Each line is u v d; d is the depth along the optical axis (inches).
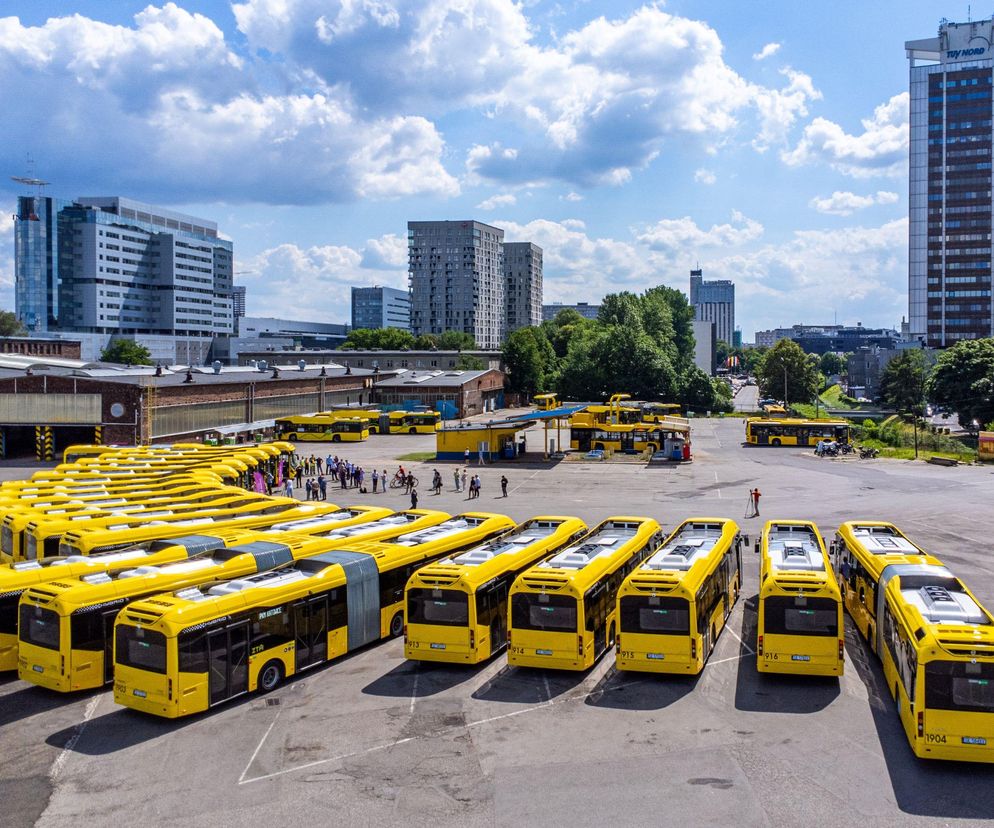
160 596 852.0
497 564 995.3
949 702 673.0
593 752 722.2
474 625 914.1
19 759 728.3
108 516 1249.4
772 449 3462.1
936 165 7859.3
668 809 624.1
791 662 855.7
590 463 2965.1
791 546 1027.9
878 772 681.0
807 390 6269.7
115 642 820.6
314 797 650.8
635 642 874.8
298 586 921.5
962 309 7829.7
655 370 5418.3
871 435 3838.6
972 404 4293.8
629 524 1229.7
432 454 3221.0
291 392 4025.6
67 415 2942.9
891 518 1819.6
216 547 1083.9
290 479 2268.7
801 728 767.7
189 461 1955.0
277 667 891.4
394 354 6304.1
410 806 634.8
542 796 646.5
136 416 2910.9
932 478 2498.8
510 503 2108.8
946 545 1533.0
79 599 868.0
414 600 928.9
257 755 727.1
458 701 843.4
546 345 6761.8
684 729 767.1
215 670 822.5
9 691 896.9
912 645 720.3
